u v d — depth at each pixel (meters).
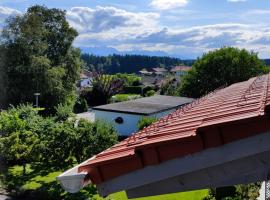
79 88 81.56
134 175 3.48
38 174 24.88
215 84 52.72
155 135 3.96
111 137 20.94
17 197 21.25
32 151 22.25
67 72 55.31
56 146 21.11
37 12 54.28
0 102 48.56
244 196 18.09
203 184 3.72
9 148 23.06
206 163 3.27
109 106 40.28
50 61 52.34
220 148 3.23
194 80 53.53
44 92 49.00
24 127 23.78
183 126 4.00
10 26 49.09
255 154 3.46
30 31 48.91
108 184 3.55
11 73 48.88
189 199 19.66
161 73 164.50
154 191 3.85
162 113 38.88
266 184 17.16
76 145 20.62
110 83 66.44
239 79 52.22
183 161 3.33
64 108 28.14
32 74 48.69
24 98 49.16
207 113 4.57
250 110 3.56
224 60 52.38
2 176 24.19
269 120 3.06
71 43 55.47
